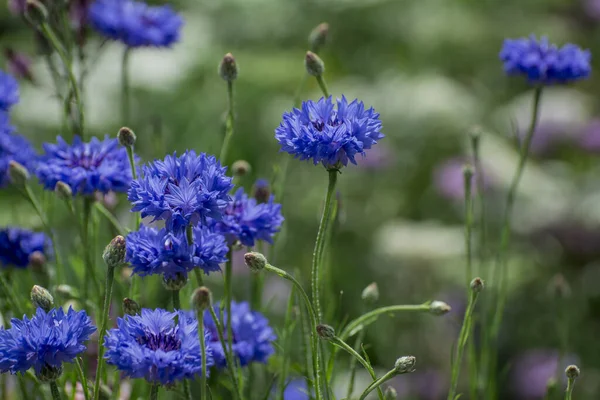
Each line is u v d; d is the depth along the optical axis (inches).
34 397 43.8
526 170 84.0
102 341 41.2
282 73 85.9
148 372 40.3
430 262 68.2
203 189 40.8
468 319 43.3
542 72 47.9
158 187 40.9
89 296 46.9
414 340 63.2
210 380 44.1
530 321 69.2
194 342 40.6
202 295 40.0
